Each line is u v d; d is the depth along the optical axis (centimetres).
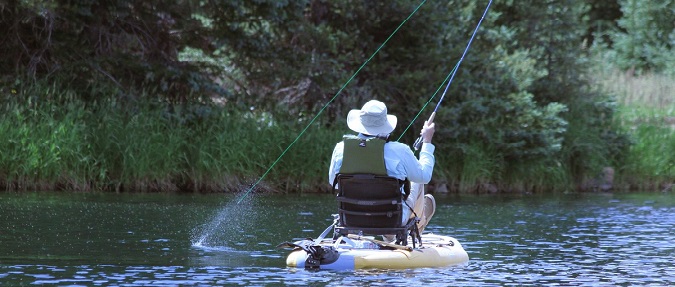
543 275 1540
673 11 6066
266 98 3553
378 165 1538
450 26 3831
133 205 2572
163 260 1616
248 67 3575
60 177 3073
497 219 2502
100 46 3375
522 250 1856
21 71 3300
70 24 3362
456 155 3716
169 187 3198
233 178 3272
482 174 3688
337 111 3638
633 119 4406
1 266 1509
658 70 5897
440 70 3700
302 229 2130
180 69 3366
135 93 3359
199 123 3366
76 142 3080
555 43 4247
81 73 3366
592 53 4425
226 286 1368
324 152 3397
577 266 1647
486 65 3816
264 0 3300
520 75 3884
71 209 2405
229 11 3388
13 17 3297
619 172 4084
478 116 3725
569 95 4172
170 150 3178
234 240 1914
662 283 1478
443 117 3622
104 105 3266
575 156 3997
